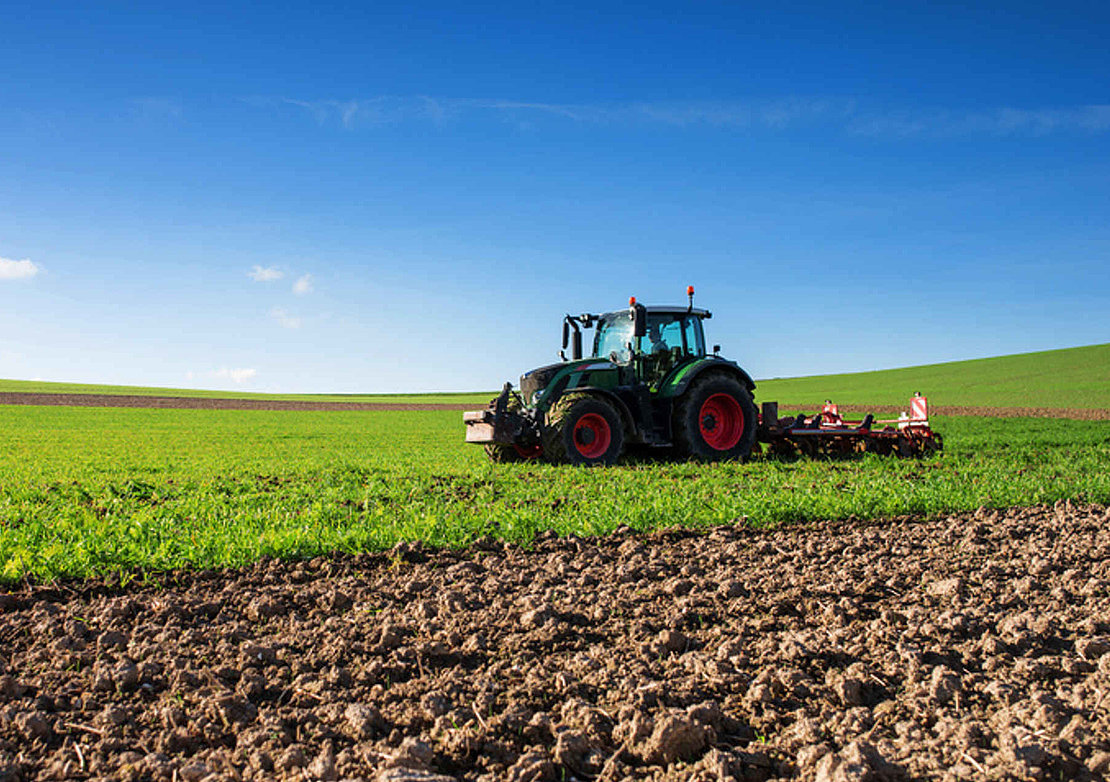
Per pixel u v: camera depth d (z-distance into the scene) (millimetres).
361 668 3463
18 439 20438
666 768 2656
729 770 2547
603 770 2617
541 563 5402
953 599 4391
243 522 6312
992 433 19641
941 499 7453
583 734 2779
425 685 3254
